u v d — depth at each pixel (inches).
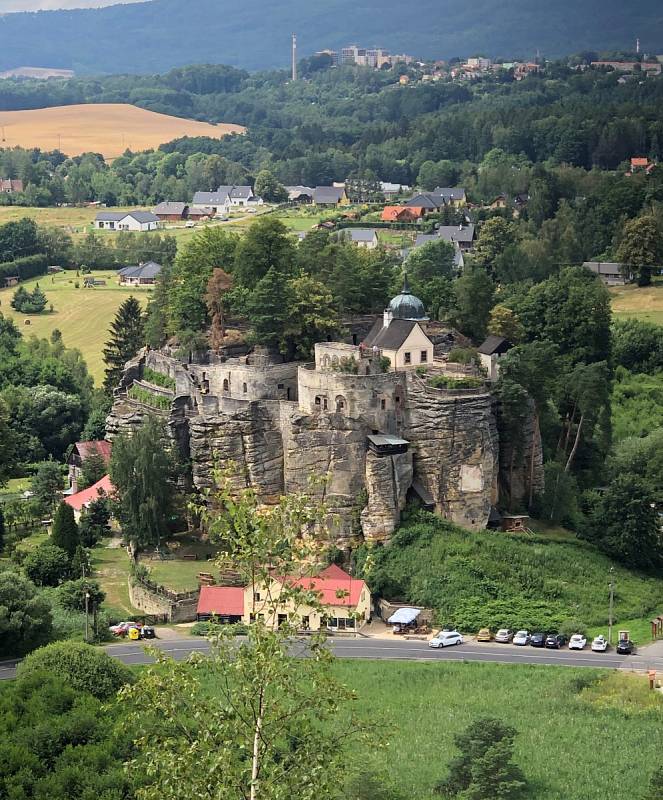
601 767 6471.5
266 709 4111.7
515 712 7121.1
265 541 4170.8
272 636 4111.7
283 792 3973.9
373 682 7554.1
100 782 5885.8
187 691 4168.3
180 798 4065.0
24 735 6264.8
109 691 6884.8
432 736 6796.3
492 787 6176.2
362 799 5964.6
